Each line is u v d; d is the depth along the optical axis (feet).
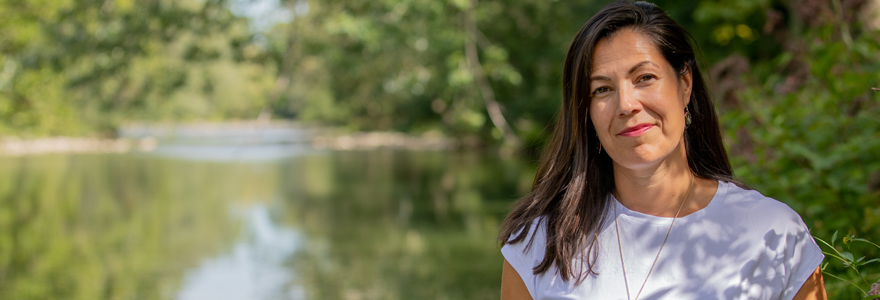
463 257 26.81
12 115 98.89
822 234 9.68
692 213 4.93
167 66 87.45
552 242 5.14
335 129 157.17
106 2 77.25
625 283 4.89
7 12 74.59
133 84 94.58
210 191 51.47
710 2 30.25
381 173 63.72
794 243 4.74
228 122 198.29
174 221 37.11
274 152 96.99
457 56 65.98
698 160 5.34
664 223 4.92
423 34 67.05
